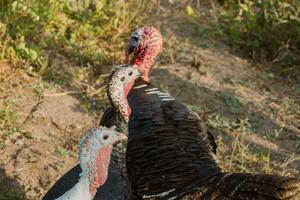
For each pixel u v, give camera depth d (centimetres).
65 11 1030
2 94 891
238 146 868
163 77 977
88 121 884
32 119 866
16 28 963
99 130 616
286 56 1041
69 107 898
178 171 678
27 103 885
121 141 698
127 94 747
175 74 985
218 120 912
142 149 706
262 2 1095
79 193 612
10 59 934
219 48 1052
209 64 1015
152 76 976
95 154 614
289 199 602
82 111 897
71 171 720
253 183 613
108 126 744
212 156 707
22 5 964
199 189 643
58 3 1016
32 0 990
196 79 982
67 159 816
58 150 827
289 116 940
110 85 733
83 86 938
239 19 1073
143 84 774
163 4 1123
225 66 1016
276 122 926
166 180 673
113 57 988
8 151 814
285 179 605
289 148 884
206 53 1036
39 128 855
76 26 1016
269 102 960
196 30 1077
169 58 1013
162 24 1080
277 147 884
